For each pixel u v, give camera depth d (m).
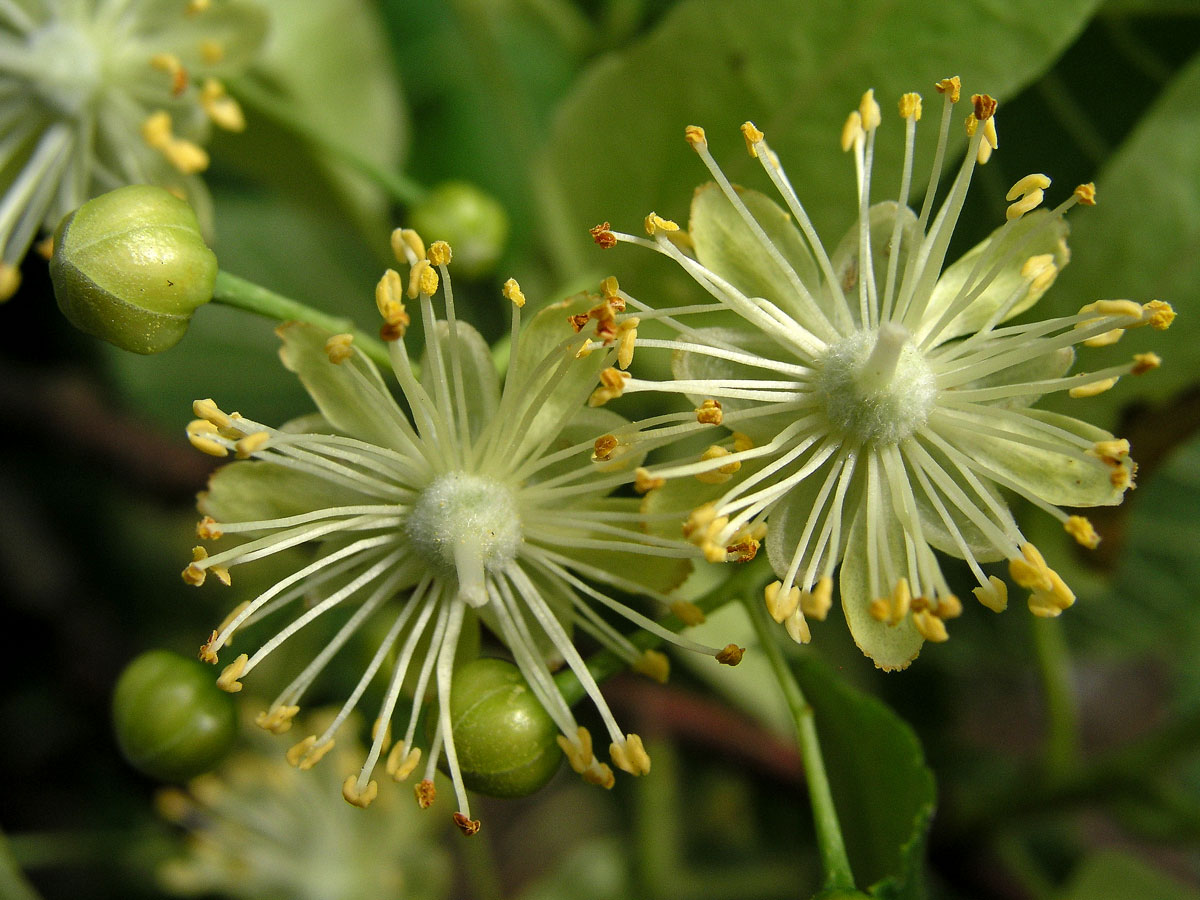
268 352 0.09
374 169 0.07
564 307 0.06
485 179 0.08
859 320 0.06
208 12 0.07
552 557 0.06
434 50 0.09
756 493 0.06
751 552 0.06
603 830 0.10
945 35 0.07
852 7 0.07
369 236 0.08
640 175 0.07
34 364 0.09
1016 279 0.06
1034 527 0.07
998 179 0.07
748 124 0.06
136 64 0.07
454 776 0.06
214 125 0.08
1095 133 0.07
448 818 0.09
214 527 0.06
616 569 0.06
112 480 0.09
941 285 0.06
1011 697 0.09
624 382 0.06
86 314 0.06
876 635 0.06
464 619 0.06
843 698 0.06
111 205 0.06
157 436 0.09
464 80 0.09
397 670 0.06
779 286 0.06
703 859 0.09
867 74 0.07
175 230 0.06
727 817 0.09
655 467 0.06
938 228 0.06
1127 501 0.07
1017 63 0.07
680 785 0.09
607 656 0.06
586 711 0.08
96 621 0.09
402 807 0.09
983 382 0.06
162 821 0.09
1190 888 0.08
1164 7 0.07
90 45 0.07
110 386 0.09
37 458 0.09
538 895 0.09
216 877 0.09
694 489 0.06
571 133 0.07
